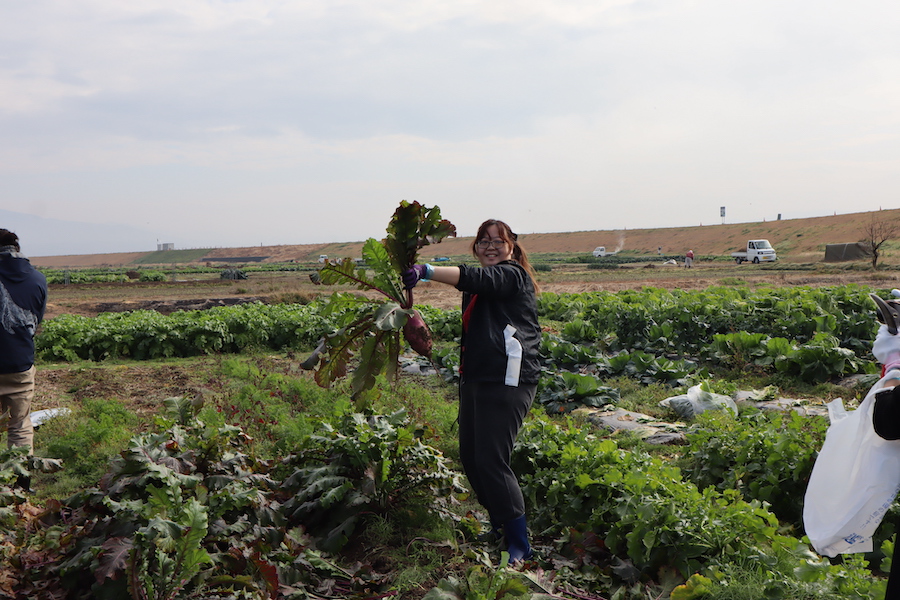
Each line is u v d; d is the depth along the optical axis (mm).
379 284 3248
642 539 3381
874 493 2146
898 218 91250
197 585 2773
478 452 3357
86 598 2818
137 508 2992
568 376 8211
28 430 4953
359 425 4133
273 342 14133
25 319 4797
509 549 3416
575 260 88188
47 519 3473
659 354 11477
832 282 31703
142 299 28531
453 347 12312
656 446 6117
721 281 33219
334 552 3611
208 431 3916
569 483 4145
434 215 3145
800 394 8461
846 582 2930
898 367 2201
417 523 3936
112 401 7820
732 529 3410
